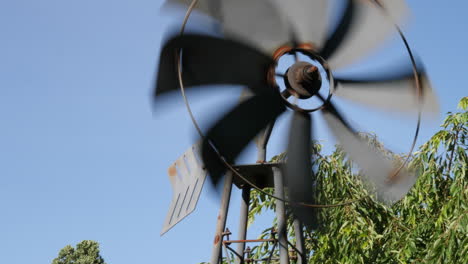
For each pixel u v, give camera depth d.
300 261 6.27
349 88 6.20
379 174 6.09
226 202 6.04
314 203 6.00
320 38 6.07
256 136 5.78
